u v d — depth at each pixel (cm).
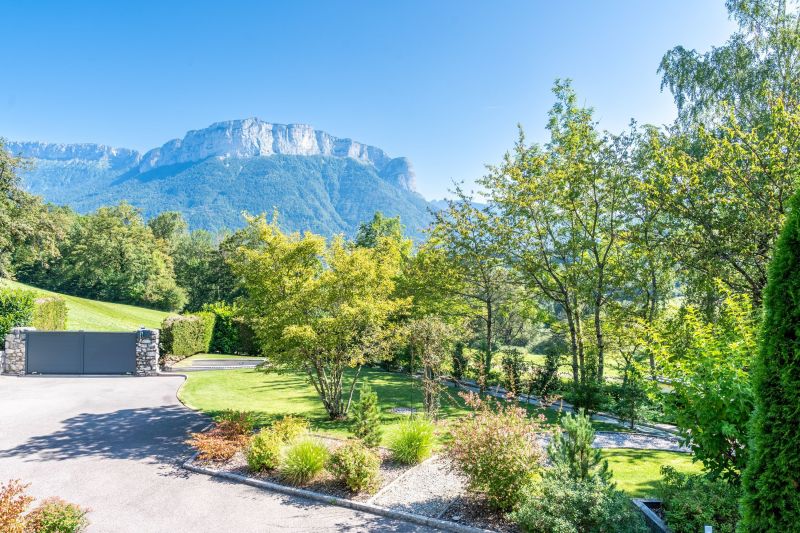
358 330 1510
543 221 1870
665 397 817
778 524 491
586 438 768
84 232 6250
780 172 1342
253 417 1405
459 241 2056
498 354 2620
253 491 945
